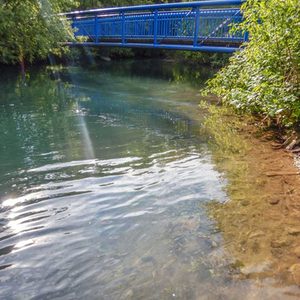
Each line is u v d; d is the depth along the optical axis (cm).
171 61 1884
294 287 171
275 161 342
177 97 766
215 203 259
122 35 1267
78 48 1612
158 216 242
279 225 226
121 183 299
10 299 167
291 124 420
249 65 523
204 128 488
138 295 169
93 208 255
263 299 164
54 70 1317
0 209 254
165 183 297
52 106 669
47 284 178
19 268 190
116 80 1073
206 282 176
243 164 337
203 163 343
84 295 170
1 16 1018
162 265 190
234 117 542
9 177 315
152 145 411
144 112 611
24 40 1159
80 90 877
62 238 218
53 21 1193
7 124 521
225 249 203
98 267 190
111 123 530
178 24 1068
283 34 420
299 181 291
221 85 629
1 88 891
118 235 220
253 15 487
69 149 398
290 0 413
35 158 367
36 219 241
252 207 250
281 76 418
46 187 293
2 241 214
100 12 1373
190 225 230
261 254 197
